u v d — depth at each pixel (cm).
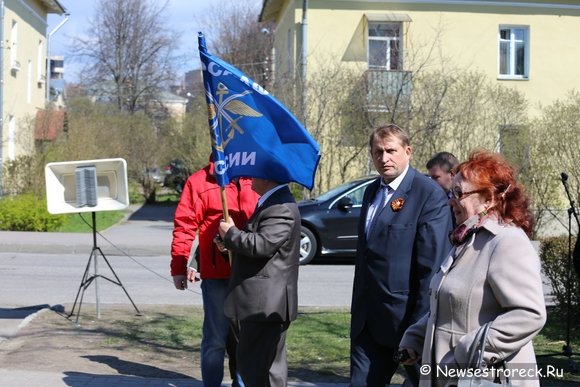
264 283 491
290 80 2302
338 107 2245
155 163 4006
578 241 678
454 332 350
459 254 356
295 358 756
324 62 2381
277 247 488
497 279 339
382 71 2231
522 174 2006
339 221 1484
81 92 5759
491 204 354
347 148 2239
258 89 520
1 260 1562
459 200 359
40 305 1023
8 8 2997
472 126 2209
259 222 498
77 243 1781
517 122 2230
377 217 505
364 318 503
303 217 1482
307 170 519
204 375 597
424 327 397
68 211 912
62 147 2983
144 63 5797
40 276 1320
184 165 3381
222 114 527
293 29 2522
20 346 785
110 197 923
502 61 2577
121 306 1018
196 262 642
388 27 2511
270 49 5312
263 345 498
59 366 709
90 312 966
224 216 518
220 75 530
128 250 1759
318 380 678
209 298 594
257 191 516
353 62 2461
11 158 3009
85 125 3169
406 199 501
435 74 2245
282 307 492
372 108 2211
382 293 494
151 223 2711
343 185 1563
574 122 2005
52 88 4856
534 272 339
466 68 2386
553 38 2570
